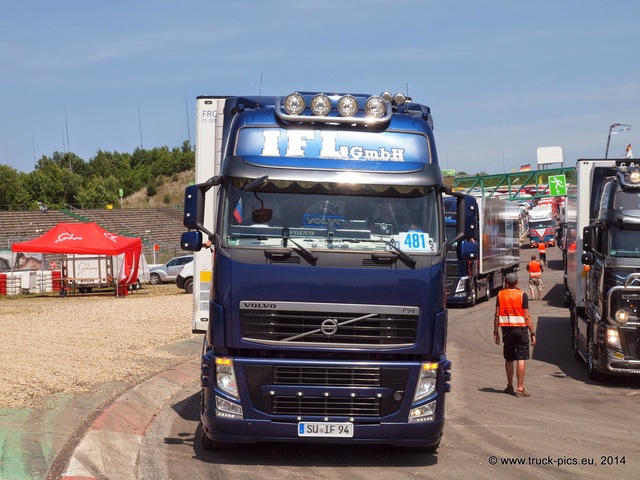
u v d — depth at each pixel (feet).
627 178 44.55
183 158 469.16
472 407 38.78
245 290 26.48
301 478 26.08
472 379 47.39
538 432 33.53
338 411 26.73
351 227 27.02
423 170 27.86
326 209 27.17
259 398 26.66
